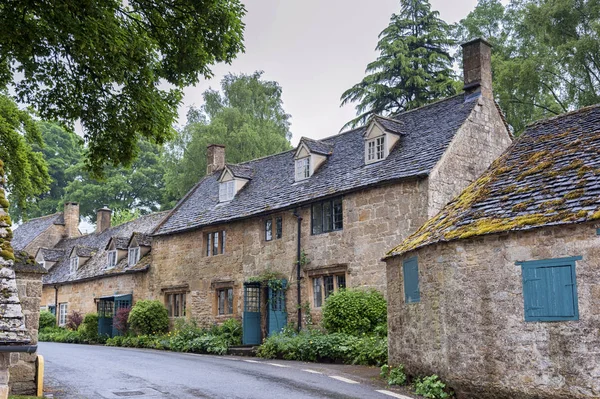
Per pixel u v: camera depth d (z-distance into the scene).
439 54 35.09
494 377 9.94
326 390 11.43
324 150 23.58
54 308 37.56
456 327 10.58
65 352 20.72
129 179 52.62
